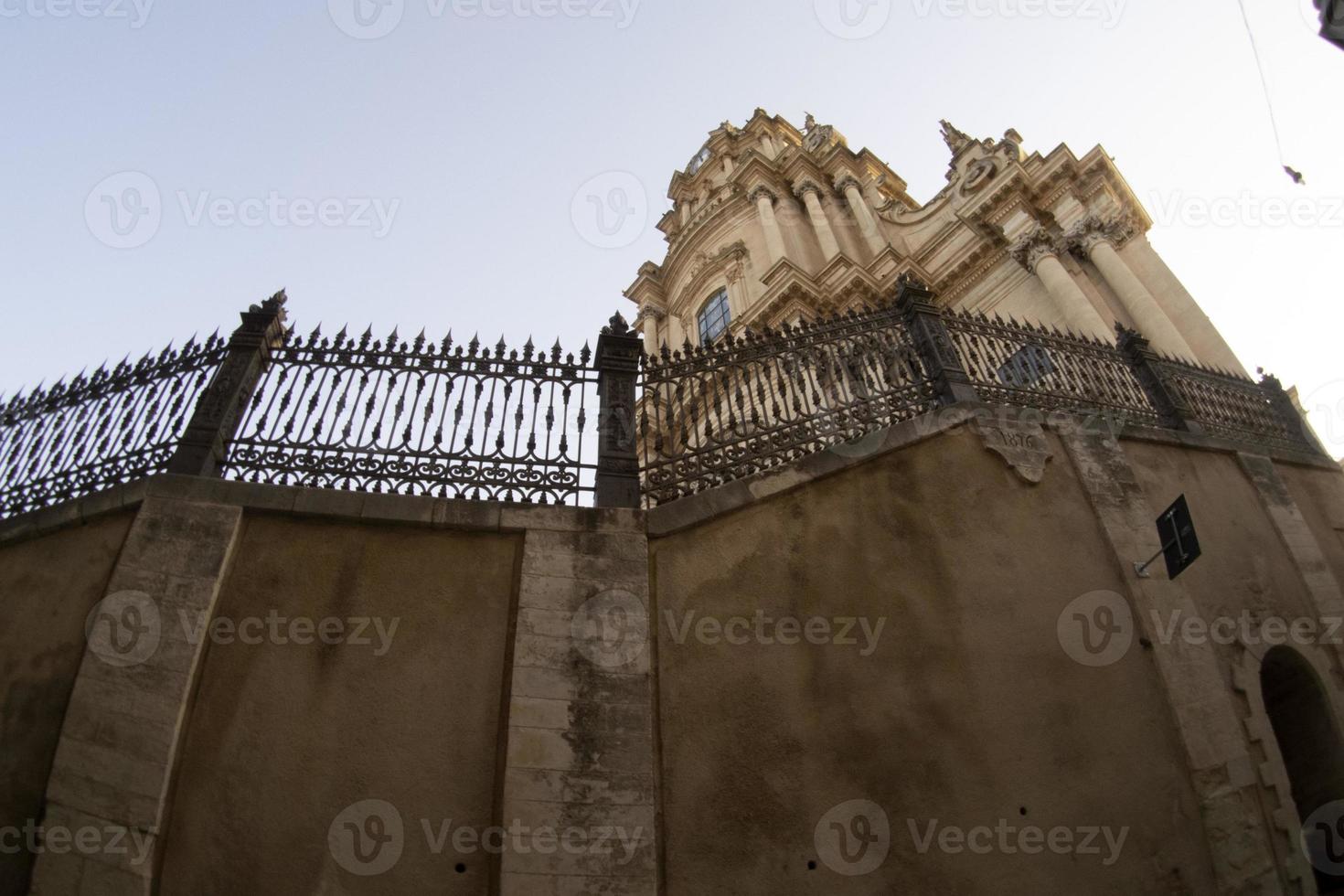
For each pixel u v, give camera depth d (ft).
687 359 22.59
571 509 18.37
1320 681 21.44
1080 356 27.86
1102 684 18.21
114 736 14.02
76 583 16.25
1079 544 20.56
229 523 16.92
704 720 16.16
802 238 74.33
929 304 25.31
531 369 21.27
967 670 17.76
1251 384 31.71
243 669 15.43
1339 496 28.53
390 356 20.81
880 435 20.98
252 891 13.28
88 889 12.66
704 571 18.06
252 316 21.34
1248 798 17.33
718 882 14.47
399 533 17.65
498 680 15.94
